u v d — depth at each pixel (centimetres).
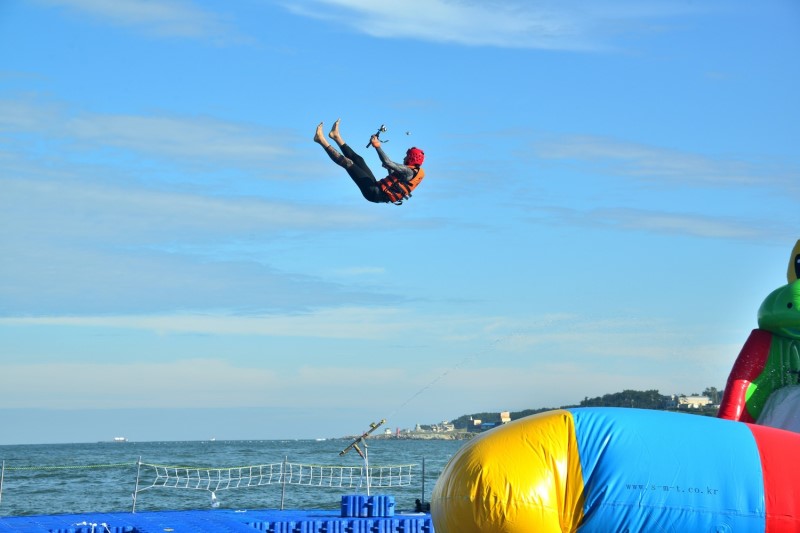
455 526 1320
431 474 6912
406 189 1448
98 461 11775
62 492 5238
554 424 1364
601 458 1323
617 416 1379
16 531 2173
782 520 1295
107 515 2566
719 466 1323
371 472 7062
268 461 10250
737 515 1296
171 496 4922
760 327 2009
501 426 1406
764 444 1365
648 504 1294
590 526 1293
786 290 1953
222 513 2619
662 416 1397
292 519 2462
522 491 1291
